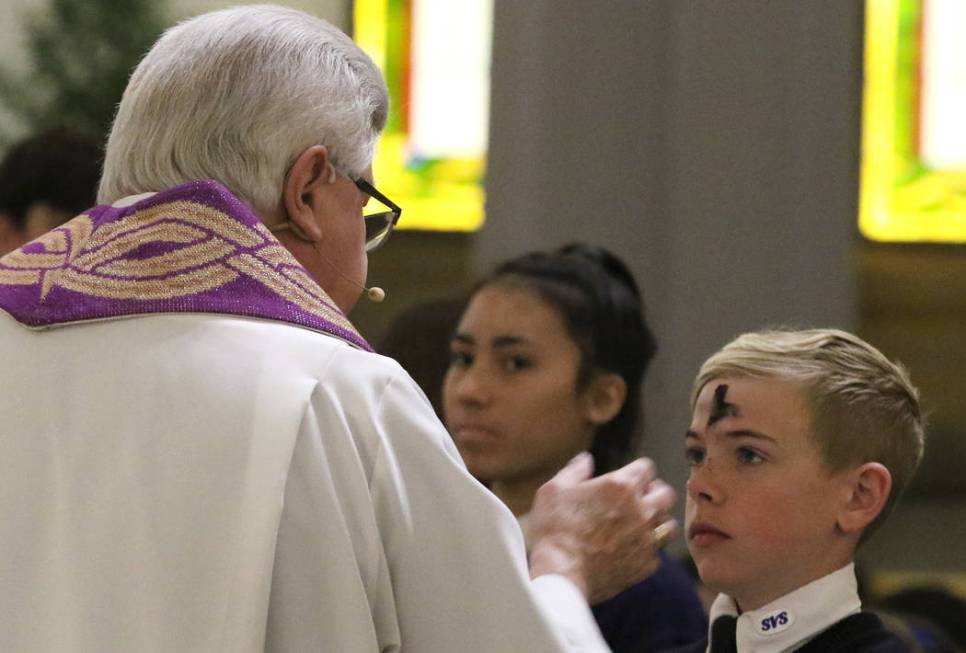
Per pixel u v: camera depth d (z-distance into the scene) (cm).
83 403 398
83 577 382
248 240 414
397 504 392
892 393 499
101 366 401
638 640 584
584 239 1641
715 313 1636
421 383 744
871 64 2272
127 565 380
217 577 377
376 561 388
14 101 1644
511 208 1647
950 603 1069
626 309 666
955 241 2286
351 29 2150
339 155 438
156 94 430
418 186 2192
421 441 400
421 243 2198
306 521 383
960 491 2342
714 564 487
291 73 430
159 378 396
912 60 2262
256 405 390
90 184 752
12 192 752
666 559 622
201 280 409
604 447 659
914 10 2245
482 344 645
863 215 2300
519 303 648
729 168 1653
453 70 2184
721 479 488
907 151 2283
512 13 1670
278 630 379
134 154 432
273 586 380
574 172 1645
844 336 510
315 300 417
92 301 409
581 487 453
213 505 382
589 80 1658
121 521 383
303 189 434
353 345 418
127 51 1655
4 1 1795
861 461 488
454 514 397
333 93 436
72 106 1633
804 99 1675
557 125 1652
